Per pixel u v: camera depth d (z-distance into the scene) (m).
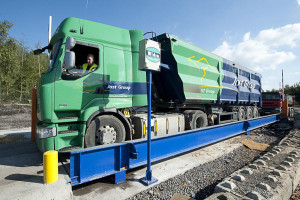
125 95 4.04
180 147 4.29
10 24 14.91
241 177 2.90
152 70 3.17
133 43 4.23
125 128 4.05
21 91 20.19
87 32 3.63
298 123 9.16
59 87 3.23
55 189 2.33
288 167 3.41
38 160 3.65
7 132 7.45
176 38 5.32
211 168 3.93
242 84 9.11
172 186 3.08
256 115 10.95
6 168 3.16
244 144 6.01
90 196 2.72
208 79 6.61
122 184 3.11
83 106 3.48
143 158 3.52
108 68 3.81
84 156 2.77
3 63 15.66
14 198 2.10
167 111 6.34
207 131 5.21
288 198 2.82
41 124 3.61
